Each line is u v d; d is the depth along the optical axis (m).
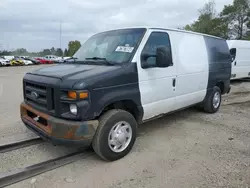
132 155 3.59
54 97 2.99
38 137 4.16
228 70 6.27
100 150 3.19
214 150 3.76
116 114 3.29
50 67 3.82
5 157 3.49
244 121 5.33
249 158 3.47
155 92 3.87
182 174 3.04
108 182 2.86
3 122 5.11
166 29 4.18
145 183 2.83
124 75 3.31
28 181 2.89
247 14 48.09
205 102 5.70
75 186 2.78
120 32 4.07
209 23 47.38
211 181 2.86
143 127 4.92
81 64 3.75
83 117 2.90
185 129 4.79
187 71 4.60
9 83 12.68
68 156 3.51
